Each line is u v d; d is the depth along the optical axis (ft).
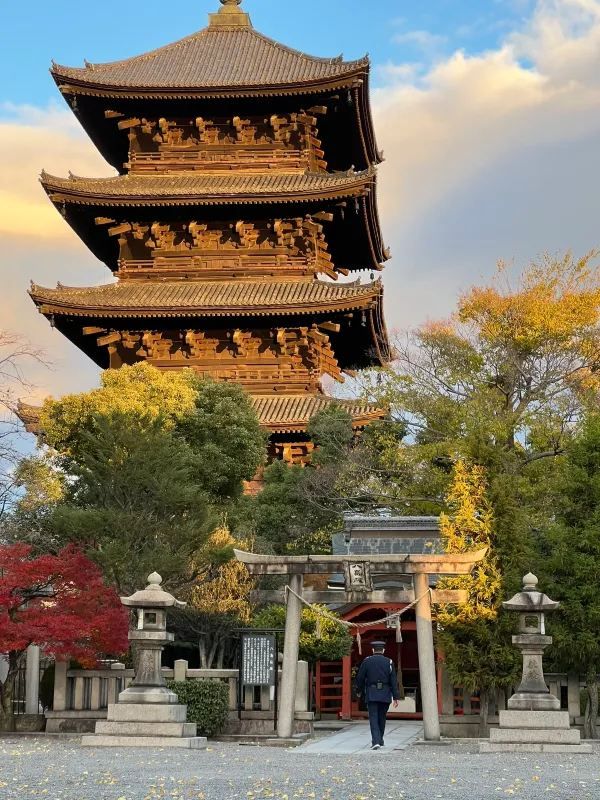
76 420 169.07
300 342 242.58
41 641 103.30
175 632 140.26
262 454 185.06
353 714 146.72
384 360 223.51
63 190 242.37
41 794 55.88
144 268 255.70
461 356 210.38
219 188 244.42
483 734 107.86
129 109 261.65
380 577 136.77
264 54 280.51
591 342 217.56
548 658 108.78
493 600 107.55
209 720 105.91
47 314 236.63
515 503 110.32
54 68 250.98
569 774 68.28
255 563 103.96
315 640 135.95
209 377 200.44
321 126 269.85
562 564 106.73
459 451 122.31
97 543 121.80
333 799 54.39
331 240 273.54
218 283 252.42
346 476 188.96
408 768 72.33
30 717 109.50
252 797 55.16
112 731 91.45
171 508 124.36
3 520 136.87
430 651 101.19
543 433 176.86
